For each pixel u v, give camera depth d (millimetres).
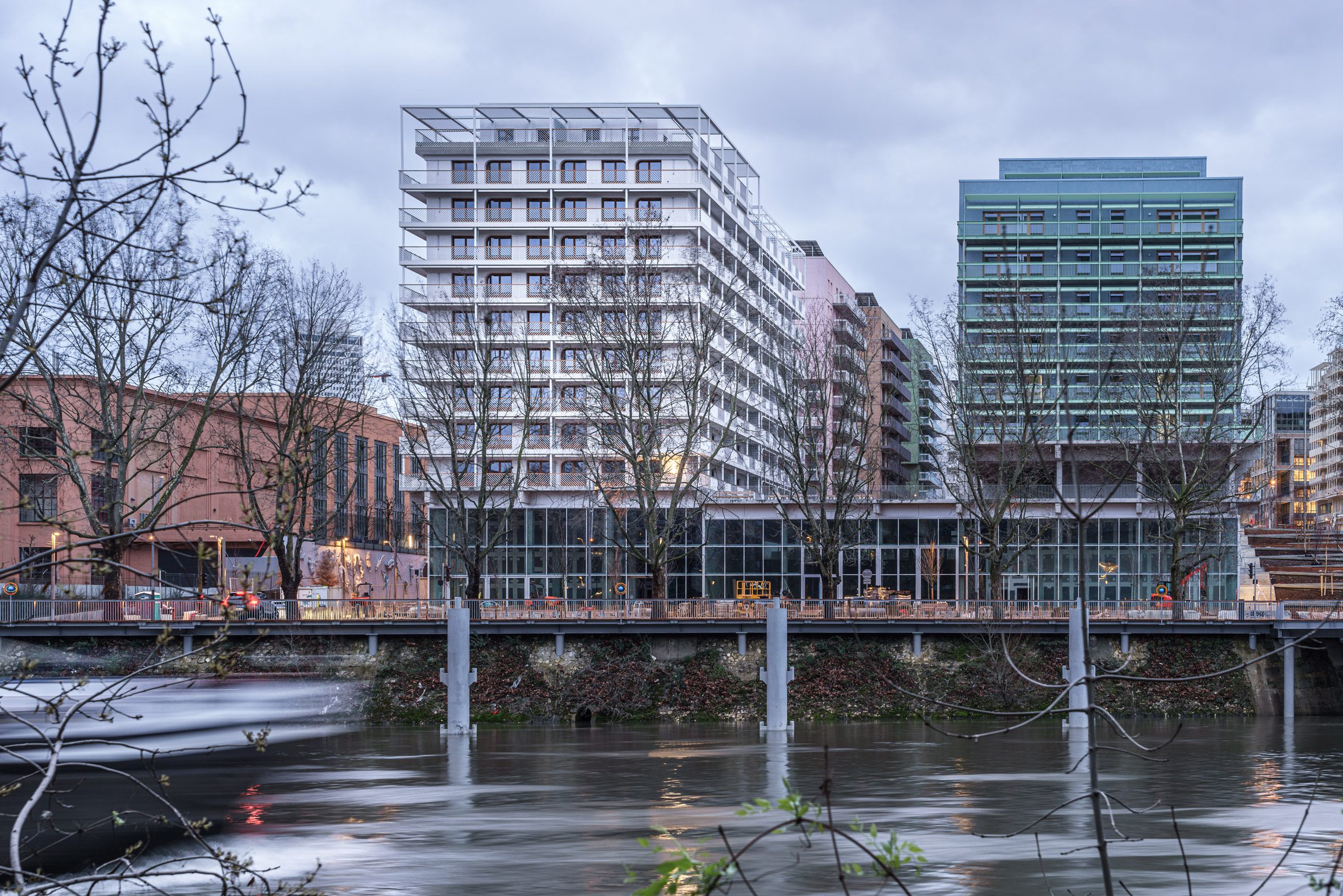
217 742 51469
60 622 61031
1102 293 135375
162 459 65875
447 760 45938
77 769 42000
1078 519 7266
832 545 73188
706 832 30156
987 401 75875
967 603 65312
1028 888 23109
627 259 80500
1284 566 86562
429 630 63062
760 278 118750
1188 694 61594
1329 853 26344
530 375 85875
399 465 133250
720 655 63656
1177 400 70250
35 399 60344
